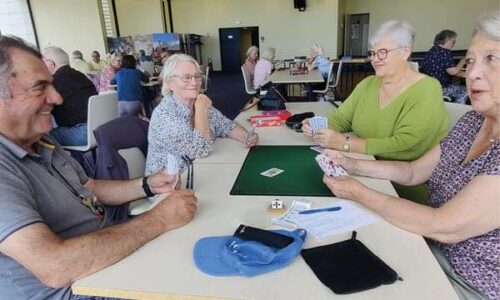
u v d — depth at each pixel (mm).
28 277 939
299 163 1583
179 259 899
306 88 5969
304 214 1104
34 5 8195
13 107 969
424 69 4824
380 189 1283
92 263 852
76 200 1131
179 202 1087
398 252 893
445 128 1767
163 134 1739
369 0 12789
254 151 1793
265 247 874
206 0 12914
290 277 815
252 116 2463
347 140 1767
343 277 798
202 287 796
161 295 784
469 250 1008
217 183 1388
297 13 11711
